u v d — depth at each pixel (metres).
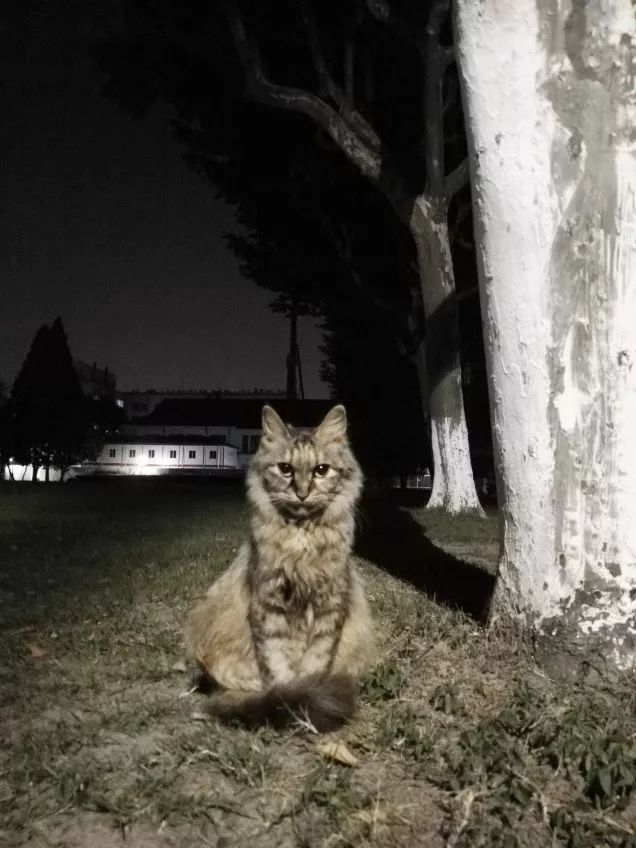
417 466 8.09
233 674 1.04
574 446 1.06
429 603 1.51
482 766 0.79
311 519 1.03
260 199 4.99
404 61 4.07
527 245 1.05
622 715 0.93
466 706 0.98
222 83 4.14
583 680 1.04
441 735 0.90
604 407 1.05
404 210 3.72
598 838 0.69
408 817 0.72
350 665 1.06
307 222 5.13
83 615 1.48
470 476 3.72
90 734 0.89
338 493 1.05
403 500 4.99
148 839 0.69
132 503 4.38
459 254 4.69
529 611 1.11
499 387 1.11
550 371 1.06
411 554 2.24
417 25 3.52
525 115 1.04
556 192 1.04
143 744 0.88
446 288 3.71
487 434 7.23
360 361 6.96
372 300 5.44
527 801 0.74
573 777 0.79
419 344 4.85
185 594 1.63
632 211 1.03
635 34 1.01
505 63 1.05
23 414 8.90
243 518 3.21
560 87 1.03
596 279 1.04
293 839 0.69
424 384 4.60
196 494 5.36
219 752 0.84
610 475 1.05
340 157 4.50
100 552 2.31
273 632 1.01
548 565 1.08
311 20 3.63
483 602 1.56
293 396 12.10
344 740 0.88
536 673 1.06
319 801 0.74
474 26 1.07
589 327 1.04
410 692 1.04
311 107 3.69
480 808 0.73
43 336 9.73
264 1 3.76
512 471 1.11
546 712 0.92
